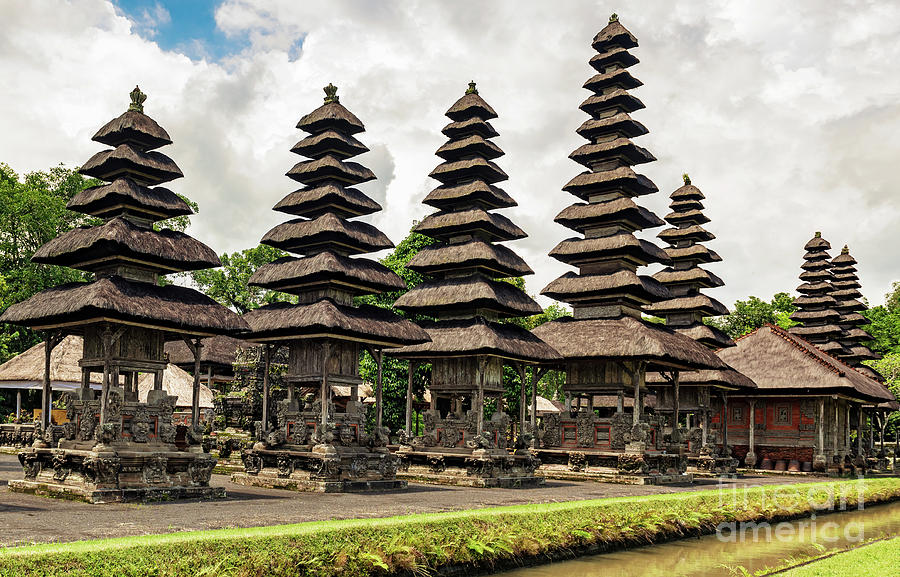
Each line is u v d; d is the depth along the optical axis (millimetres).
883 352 83625
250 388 37531
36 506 18875
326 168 29188
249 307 63969
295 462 26672
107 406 21062
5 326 53688
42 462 22672
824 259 63750
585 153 38875
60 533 14438
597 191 38969
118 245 21844
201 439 22844
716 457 41906
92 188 24172
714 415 52281
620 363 35656
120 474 20906
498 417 31516
